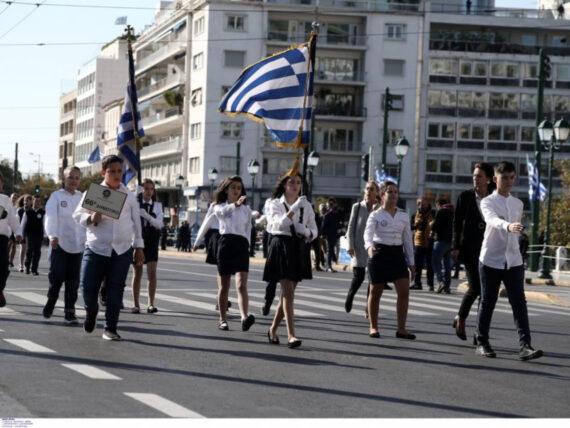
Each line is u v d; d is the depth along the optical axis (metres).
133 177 21.09
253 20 81.62
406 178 83.56
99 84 119.56
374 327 13.50
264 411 7.75
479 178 12.74
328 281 27.12
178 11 88.00
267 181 82.44
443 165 84.06
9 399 7.85
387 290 23.30
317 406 8.07
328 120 84.25
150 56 96.69
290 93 18.58
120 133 20.91
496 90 84.31
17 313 14.84
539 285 30.16
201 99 82.88
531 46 84.81
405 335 13.47
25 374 9.12
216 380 9.22
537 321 17.33
